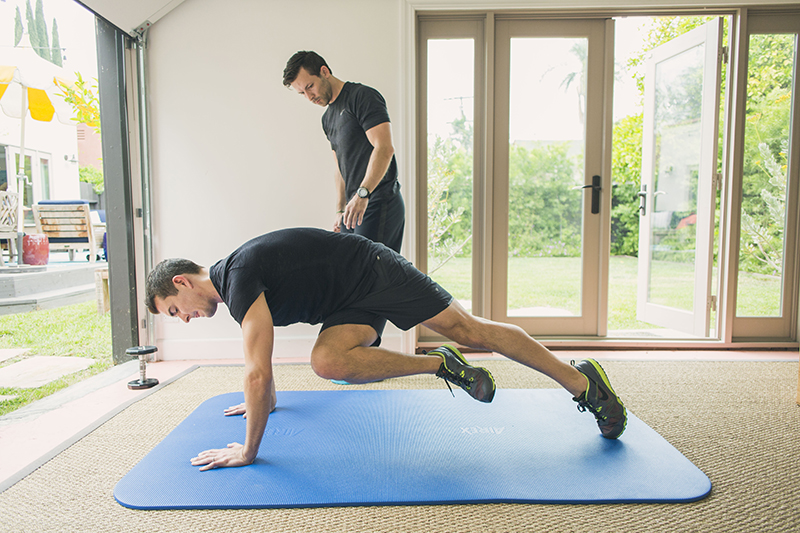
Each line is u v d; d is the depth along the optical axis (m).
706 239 3.08
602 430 1.55
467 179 3.08
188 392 2.19
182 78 2.79
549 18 2.98
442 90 3.02
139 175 2.76
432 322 1.48
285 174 2.85
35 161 8.84
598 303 3.14
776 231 3.06
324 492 1.24
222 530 1.10
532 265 3.16
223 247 2.86
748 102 3.01
